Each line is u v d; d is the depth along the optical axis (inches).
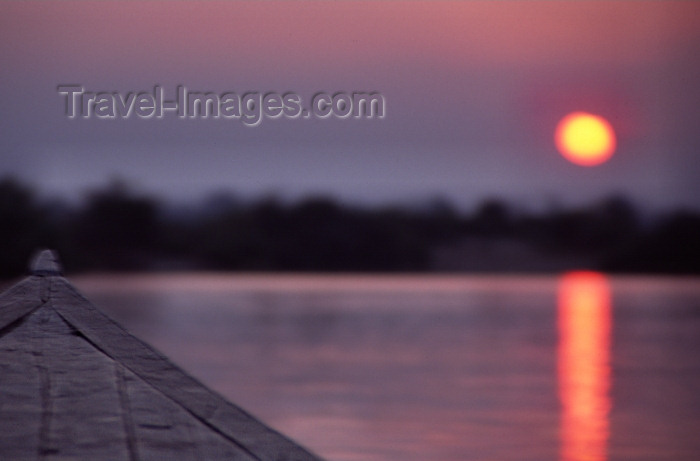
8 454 86.3
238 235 3816.4
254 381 779.4
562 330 1365.7
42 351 107.2
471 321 1549.0
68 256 3127.5
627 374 826.8
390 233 4003.4
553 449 469.1
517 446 472.1
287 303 2062.0
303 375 825.5
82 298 121.9
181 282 3164.4
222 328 1396.4
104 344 110.0
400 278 3681.1
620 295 2401.6
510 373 842.2
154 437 91.6
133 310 1772.9
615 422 557.0
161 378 103.7
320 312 1771.7
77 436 90.3
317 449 474.3
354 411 601.9
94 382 100.8
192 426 94.4
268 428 96.2
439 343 1163.9
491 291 2662.4
